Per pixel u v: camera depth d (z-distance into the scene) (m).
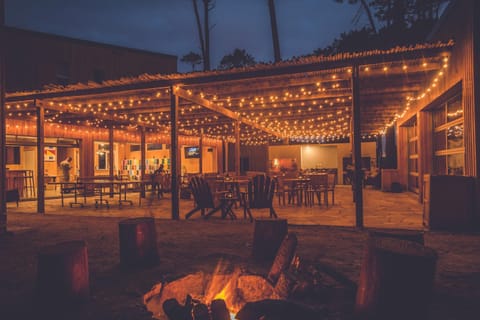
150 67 20.08
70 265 2.47
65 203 10.74
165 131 15.60
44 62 15.70
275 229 3.48
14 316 2.34
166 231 5.24
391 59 5.53
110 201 11.03
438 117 8.55
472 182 4.97
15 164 14.46
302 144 21.05
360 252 3.77
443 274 3.02
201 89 7.49
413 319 1.96
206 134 17.73
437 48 5.63
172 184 6.73
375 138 19.20
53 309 2.41
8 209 9.13
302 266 2.82
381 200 9.92
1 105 5.37
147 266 3.36
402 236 2.72
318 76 6.61
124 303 2.50
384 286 2.00
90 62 17.44
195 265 3.29
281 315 2.14
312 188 9.23
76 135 13.49
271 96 8.18
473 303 2.40
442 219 5.04
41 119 8.21
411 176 12.52
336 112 10.84
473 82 4.95
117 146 18.44
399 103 9.57
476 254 3.68
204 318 2.19
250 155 22.88
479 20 4.90
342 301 2.47
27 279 3.09
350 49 17.23
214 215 7.54
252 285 3.00
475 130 4.95
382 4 17.33
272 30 16.48
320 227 5.34
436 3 16.17
